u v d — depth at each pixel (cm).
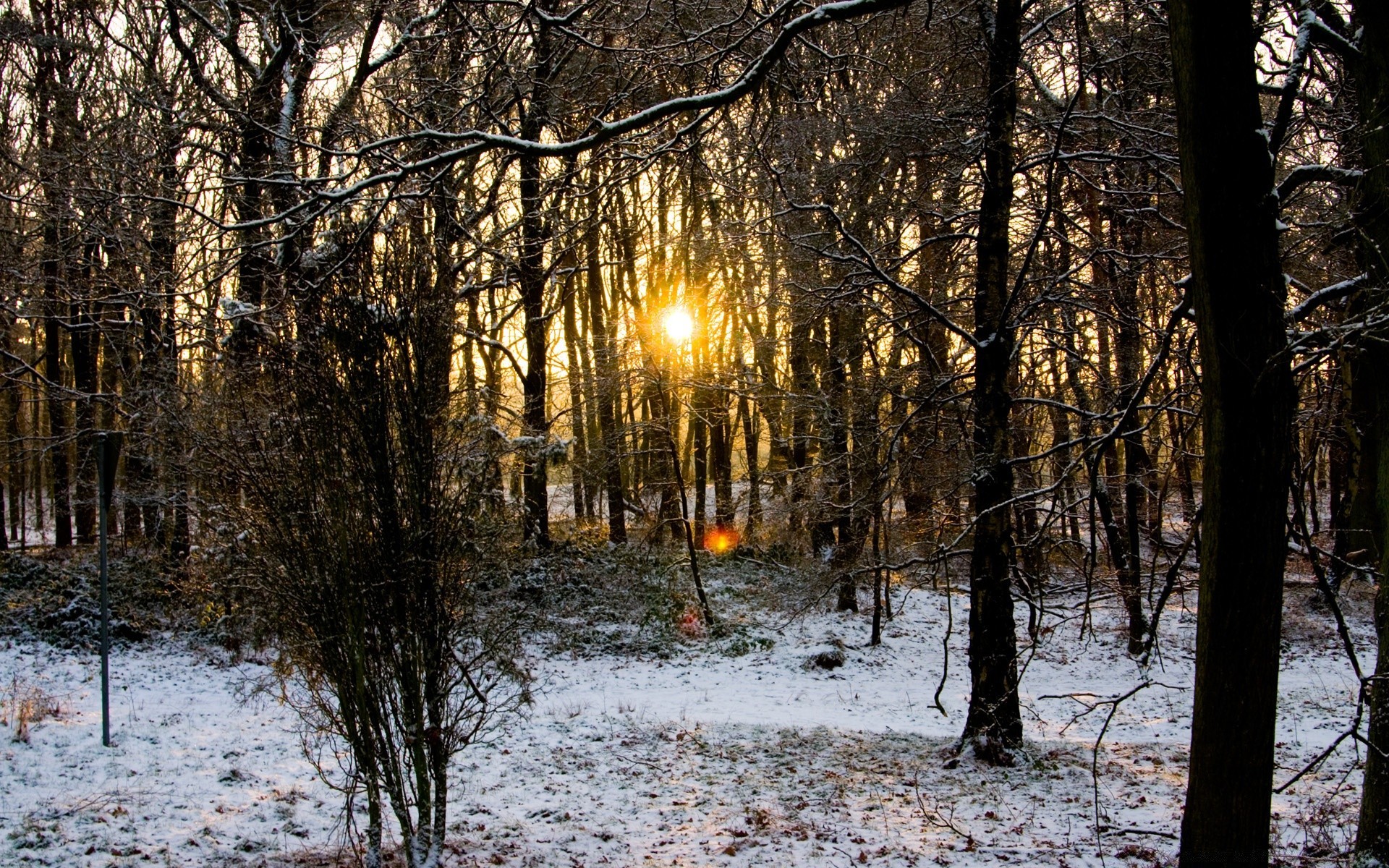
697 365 1955
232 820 659
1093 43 892
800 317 1159
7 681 1073
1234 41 398
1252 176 400
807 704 1359
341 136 716
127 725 899
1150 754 1020
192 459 846
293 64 1067
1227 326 402
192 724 927
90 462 1758
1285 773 916
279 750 855
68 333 2302
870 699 1412
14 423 2222
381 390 504
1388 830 453
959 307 1166
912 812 773
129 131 1005
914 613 2025
